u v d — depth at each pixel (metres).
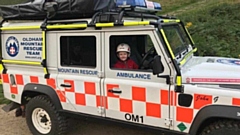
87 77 3.70
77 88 3.80
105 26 3.37
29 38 4.09
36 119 4.41
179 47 3.70
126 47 3.42
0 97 6.44
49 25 3.84
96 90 3.65
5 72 4.52
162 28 3.17
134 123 3.48
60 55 3.87
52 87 4.03
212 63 3.60
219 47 7.98
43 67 4.01
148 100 3.31
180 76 3.07
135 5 3.58
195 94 3.03
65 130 4.21
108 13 3.40
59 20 3.87
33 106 4.29
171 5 16.28
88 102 3.76
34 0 4.49
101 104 3.66
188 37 4.48
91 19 3.59
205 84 3.05
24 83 4.29
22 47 4.21
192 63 3.69
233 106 2.88
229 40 8.49
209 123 3.14
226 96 2.90
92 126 4.81
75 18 3.77
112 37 3.42
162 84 3.21
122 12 3.34
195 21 10.26
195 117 3.07
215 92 2.94
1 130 4.83
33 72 4.20
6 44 4.39
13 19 4.39
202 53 7.77
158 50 3.16
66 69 3.86
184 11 13.52
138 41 3.44
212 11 10.98
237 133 2.93
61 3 3.67
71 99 3.90
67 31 3.71
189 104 3.08
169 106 3.20
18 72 4.34
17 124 5.08
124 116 3.53
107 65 3.53
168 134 3.26
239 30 8.94
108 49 3.47
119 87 3.47
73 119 4.35
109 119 3.65
